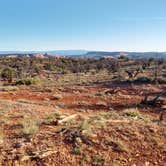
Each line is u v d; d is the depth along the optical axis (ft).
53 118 38.11
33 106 54.44
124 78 136.46
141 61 295.89
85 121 32.68
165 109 58.29
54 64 309.83
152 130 32.35
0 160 24.97
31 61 333.42
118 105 64.64
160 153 27.45
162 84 109.09
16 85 123.75
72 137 29.17
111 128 31.94
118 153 26.84
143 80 118.01
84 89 99.55
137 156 26.66
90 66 285.43
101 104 65.00
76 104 65.05
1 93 84.58
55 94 82.69
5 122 36.50
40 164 24.64
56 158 25.49
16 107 49.32
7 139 29.73
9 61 335.47
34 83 128.77
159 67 201.46
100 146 27.68
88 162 25.09
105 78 157.48
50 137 29.53
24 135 30.60
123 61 320.09
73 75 207.10
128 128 32.22
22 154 25.77
